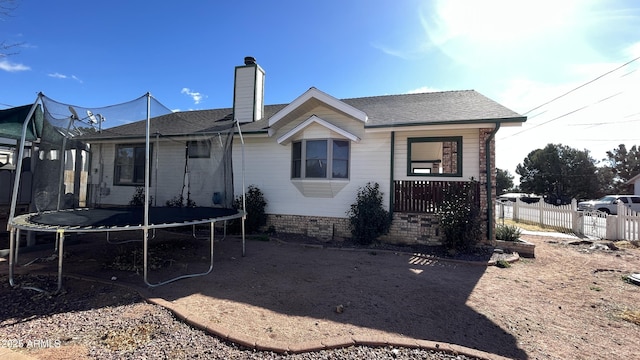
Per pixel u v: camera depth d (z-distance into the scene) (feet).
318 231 30.86
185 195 31.86
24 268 17.92
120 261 19.80
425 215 27.53
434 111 29.35
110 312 12.03
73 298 13.44
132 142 32.37
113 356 8.93
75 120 20.54
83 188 25.29
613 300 15.01
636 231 31.99
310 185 30.25
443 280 17.87
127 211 23.63
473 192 25.99
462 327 11.73
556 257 24.63
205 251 23.53
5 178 26.99
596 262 23.02
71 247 23.97
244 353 9.37
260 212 31.81
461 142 27.12
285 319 11.87
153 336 10.21
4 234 26.94
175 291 14.60
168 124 38.17
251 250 24.48
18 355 8.63
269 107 44.68
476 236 24.84
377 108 33.65
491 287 16.74
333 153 29.84
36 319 11.40
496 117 24.54
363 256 23.56
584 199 122.42
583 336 11.21
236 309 12.70
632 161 130.72
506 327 11.84
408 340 10.20
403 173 28.68
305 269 19.34
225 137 25.86
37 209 19.47
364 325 11.56
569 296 15.52
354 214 28.94
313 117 29.35
